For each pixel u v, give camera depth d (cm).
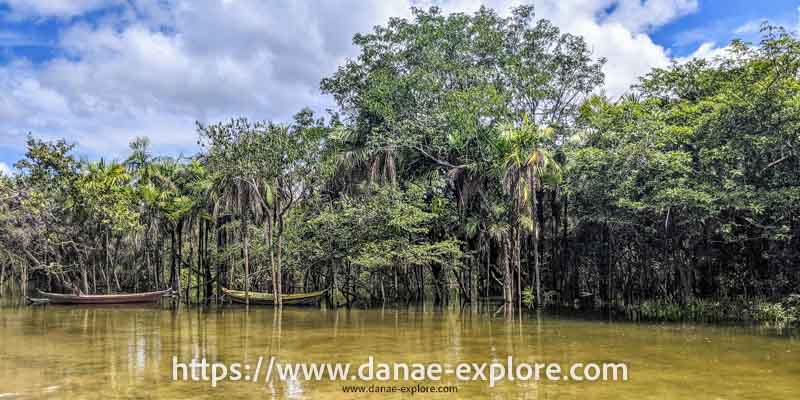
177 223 4034
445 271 3925
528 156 2920
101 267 4459
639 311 2911
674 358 1541
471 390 1184
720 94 2548
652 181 2470
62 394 1158
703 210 2438
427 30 3688
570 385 1224
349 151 3700
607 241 3297
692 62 3039
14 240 3488
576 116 3694
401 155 3672
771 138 2248
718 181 2516
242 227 3697
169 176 4056
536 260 3212
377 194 3469
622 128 2708
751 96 2284
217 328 2303
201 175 4044
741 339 1898
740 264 2984
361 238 3403
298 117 3953
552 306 3375
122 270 4894
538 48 3722
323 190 3847
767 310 2488
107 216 3819
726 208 2409
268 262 3872
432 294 4678
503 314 2908
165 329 2278
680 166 2425
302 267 3672
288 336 2028
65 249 4181
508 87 3622
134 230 4116
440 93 3603
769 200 2258
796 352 1631
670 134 2559
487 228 3347
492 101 3316
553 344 1802
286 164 3384
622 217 2709
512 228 3033
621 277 3472
